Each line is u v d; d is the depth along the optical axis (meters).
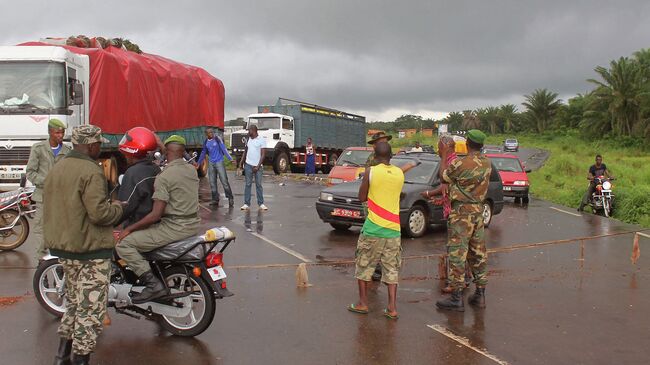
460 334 5.44
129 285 5.23
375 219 5.80
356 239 10.24
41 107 11.83
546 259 9.06
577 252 9.74
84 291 4.30
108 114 14.18
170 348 4.97
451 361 4.79
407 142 81.25
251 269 7.81
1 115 11.71
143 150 5.07
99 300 4.36
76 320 4.33
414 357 4.85
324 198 10.79
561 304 6.52
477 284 6.36
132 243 5.03
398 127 153.75
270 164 27.25
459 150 9.29
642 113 71.56
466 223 6.12
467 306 6.37
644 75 76.12
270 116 26.62
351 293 6.75
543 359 4.87
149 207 5.09
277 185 20.59
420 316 5.96
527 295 6.89
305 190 18.88
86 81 13.27
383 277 5.89
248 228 11.18
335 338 5.27
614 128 75.69
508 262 8.78
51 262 5.55
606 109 77.75
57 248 4.24
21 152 11.77
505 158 19.58
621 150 67.19
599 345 5.22
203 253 5.08
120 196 5.05
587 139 79.56
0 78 11.88
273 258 8.58
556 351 5.05
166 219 5.09
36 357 4.69
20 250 8.80
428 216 10.92
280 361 4.73
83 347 4.30
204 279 5.10
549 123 112.56
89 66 13.46
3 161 11.76
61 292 5.55
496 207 12.61
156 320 5.32
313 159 27.48
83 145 4.26
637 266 8.63
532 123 115.25
